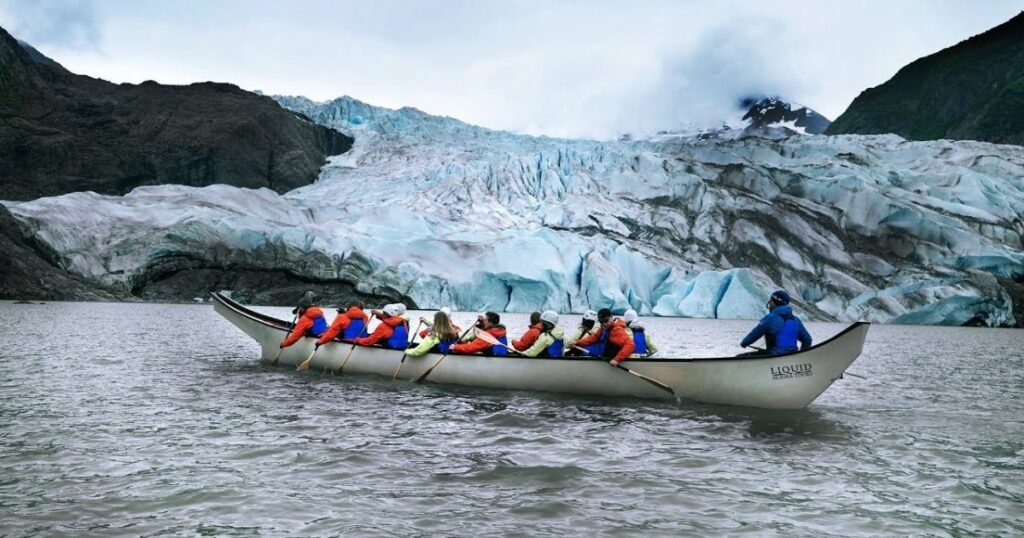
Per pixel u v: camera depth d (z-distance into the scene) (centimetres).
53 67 10456
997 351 3047
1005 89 13612
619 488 668
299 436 854
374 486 654
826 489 678
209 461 725
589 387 1229
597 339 1314
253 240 6178
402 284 5994
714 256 7038
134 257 5856
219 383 1286
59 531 520
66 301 5206
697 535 541
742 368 1141
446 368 1324
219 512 570
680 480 701
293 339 1504
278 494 620
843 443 895
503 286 6231
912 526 570
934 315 6112
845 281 6712
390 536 524
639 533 543
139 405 1037
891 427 1017
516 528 548
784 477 721
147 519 551
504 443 852
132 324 2997
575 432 930
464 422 979
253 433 864
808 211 7500
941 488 685
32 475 662
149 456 741
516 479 690
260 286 6228
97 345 1973
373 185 8294
